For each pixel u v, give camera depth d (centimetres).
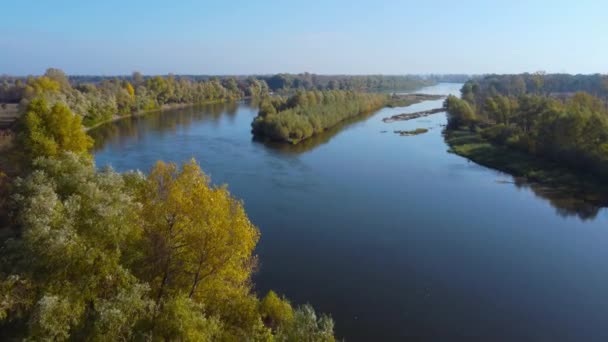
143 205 2333
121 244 2003
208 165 7462
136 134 10312
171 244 2206
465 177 7169
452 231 4834
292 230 4706
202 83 19975
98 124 11412
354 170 7494
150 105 15138
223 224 2166
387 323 3098
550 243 4553
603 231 4900
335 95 15238
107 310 1636
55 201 1947
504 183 6819
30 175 2398
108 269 1858
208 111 16125
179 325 1694
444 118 15175
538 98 10644
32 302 1708
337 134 11538
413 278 3753
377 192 6222
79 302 1734
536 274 3881
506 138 9381
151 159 7569
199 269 2166
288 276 3694
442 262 4069
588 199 6019
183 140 9662
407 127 12925
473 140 10088
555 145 7694
